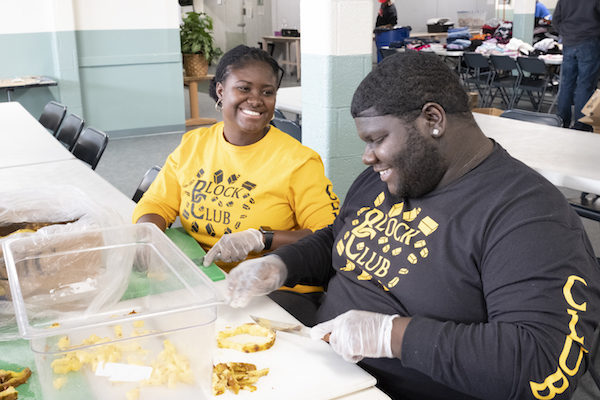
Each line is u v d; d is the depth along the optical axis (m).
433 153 1.04
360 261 1.18
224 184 1.63
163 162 5.24
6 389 0.93
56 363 0.76
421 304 1.05
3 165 2.46
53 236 1.10
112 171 4.91
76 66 5.86
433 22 10.20
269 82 1.56
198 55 7.05
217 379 0.94
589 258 0.96
